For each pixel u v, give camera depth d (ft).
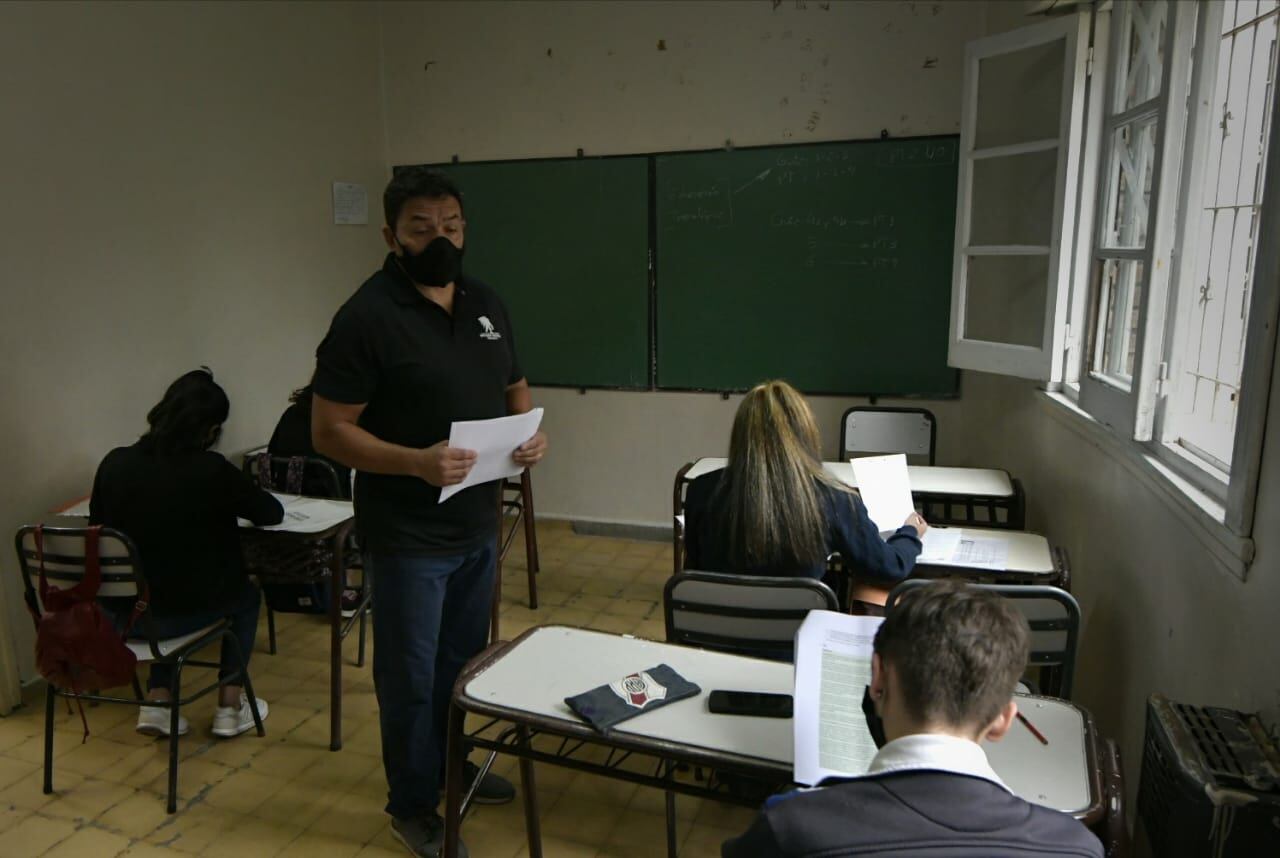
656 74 13.83
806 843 2.65
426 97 15.11
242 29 12.31
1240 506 5.08
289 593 10.65
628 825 7.50
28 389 9.62
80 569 7.59
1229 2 7.09
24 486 9.62
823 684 4.53
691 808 7.72
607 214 14.43
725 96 13.58
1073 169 9.22
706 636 6.35
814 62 13.12
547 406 15.42
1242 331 6.79
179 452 7.91
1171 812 4.51
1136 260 7.79
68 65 9.89
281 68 13.07
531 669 5.29
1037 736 4.53
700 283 14.19
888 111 12.92
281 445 11.37
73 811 7.66
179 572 8.00
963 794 2.63
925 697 2.81
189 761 8.45
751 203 13.71
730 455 6.51
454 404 6.45
